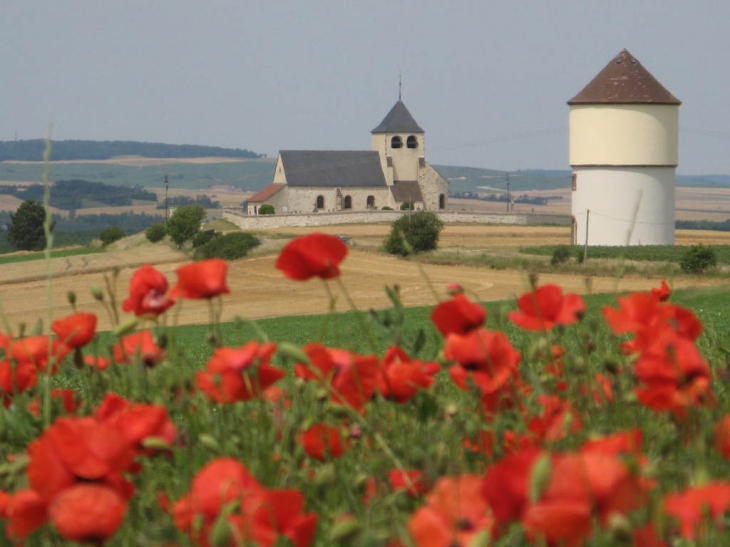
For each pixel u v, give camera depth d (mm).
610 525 4727
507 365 8750
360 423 8359
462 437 8375
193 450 7930
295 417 8570
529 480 4809
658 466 6355
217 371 8461
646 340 8922
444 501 5379
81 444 6238
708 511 5250
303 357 8289
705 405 7703
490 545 5312
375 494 7207
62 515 5531
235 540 5449
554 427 8094
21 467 7051
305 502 7391
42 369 9883
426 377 8852
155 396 9367
